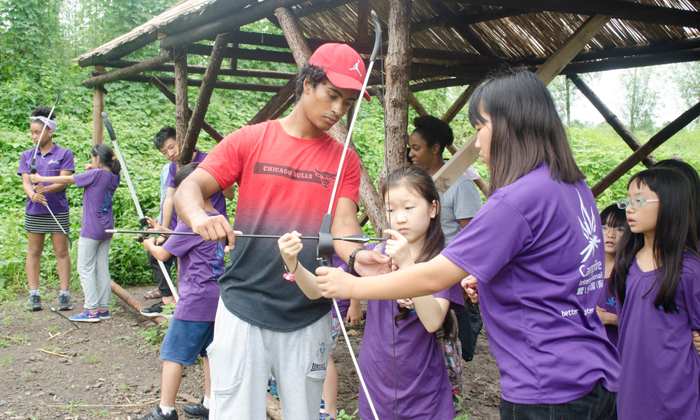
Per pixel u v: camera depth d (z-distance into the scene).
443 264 1.45
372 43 5.11
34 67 11.27
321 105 1.90
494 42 5.32
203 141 10.19
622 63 5.04
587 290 1.50
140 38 4.68
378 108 12.91
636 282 2.18
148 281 6.77
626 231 2.32
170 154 4.74
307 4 4.93
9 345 4.31
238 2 3.62
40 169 5.29
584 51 5.24
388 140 2.53
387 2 4.68
